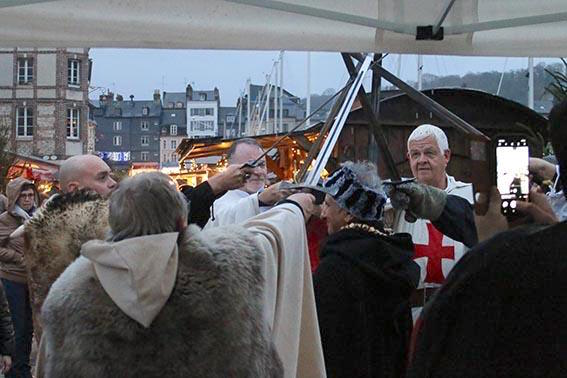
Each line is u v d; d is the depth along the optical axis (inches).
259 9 137.4
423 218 136.9
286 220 117.6
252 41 142.2
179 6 135.0
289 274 115.6
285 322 114.3
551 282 72.7
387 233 148.3
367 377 135.4
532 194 110.0
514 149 109.1
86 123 2354.8
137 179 103.6
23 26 133.3
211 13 136.9
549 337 72.2
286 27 141.9
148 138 5344.5
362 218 143.9
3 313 250.7
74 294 98.3
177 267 98.1
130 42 139.4
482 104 372.2
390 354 140.6
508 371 72.8
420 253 166.1
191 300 97.3
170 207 101.7
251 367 99.7
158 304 96.2
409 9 135.2
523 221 109.3
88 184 164.4
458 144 338.3
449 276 78.1
